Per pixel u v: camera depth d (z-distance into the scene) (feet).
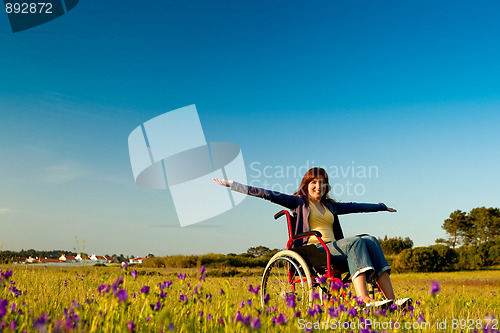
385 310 9.20
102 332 6.46
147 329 6.86
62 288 13.67
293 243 14.67
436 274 100.94
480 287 43.55
